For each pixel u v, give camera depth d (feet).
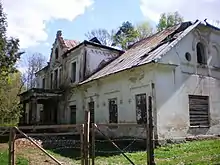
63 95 85.92
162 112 49.39
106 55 82.33
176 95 51.98
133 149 44.42
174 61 52.60
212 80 59.21
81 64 78.59
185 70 54.44
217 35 62.75
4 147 47.14
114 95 61.00
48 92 82.58
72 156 37.81
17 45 59.82
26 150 43.60
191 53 56.34
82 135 22.24
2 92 67.72
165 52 50.52
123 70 54.75
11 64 59.88
